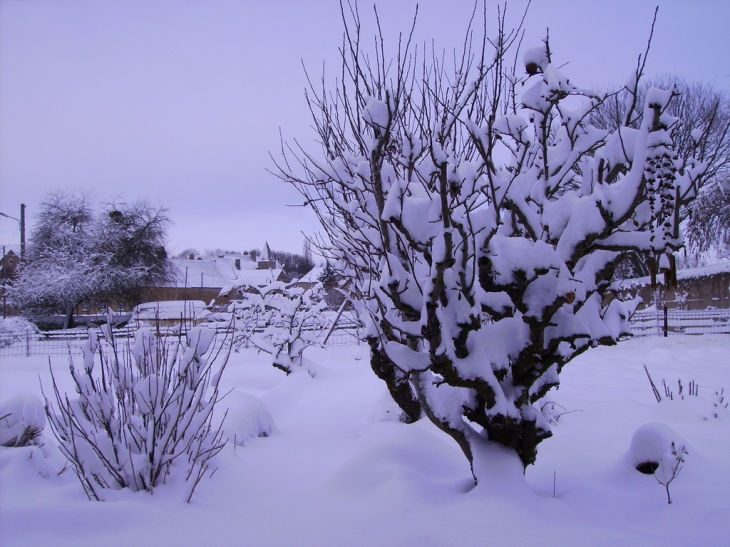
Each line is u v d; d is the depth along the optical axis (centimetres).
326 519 345
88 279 3019
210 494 407
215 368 1383
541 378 418
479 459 384
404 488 374
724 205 2230
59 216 3250
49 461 477
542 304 339
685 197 349
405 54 498
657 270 353
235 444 570
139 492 385
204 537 312
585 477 470
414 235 347
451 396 412
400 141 471
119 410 421
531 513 328
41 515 318
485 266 356
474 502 341
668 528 332
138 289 3312
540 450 574
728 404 725
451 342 340
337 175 481
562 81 345
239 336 1609
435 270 335
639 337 2005
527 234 431
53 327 3080
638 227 381
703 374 1169
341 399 1000
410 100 501
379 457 443
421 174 446
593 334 381
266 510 374
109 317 457
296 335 1312
